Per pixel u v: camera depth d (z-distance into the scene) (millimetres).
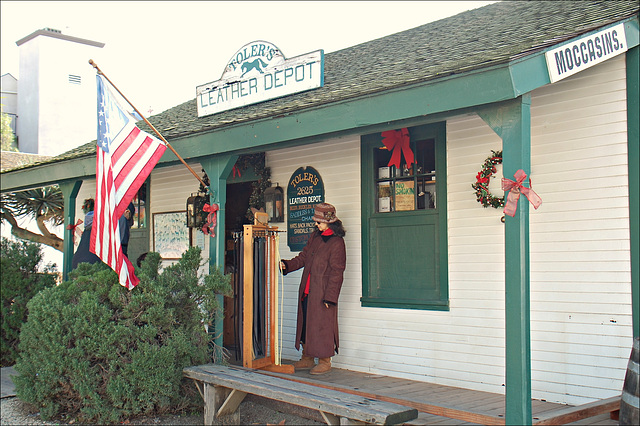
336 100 5094
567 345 5191
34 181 9023
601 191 5059
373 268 6539
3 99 34969
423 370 6070
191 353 5730
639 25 5039
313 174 7188
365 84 5418
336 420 4465
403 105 4664
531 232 5434
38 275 8656
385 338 6398
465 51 5652
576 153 5207
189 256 6184
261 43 6652
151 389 5438
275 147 6004
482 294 5699
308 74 6230
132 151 5789
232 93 6973
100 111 5590
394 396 4832
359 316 6637
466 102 4270
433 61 5645
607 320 4988
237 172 8141
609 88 5059
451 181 5945
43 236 13688
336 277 6039
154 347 5508
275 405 5926
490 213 5668
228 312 7789
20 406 6188
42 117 33250
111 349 5465
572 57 4414
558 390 5219
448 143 5984
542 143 5402
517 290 4047
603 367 4988
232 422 5465
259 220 6281
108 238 5504
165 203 9547
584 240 5137
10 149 32625
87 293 5664
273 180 7680
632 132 4910
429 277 6094
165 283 5918
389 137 6254
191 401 5832
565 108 5281
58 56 34000
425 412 4586
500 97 4082
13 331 8227
